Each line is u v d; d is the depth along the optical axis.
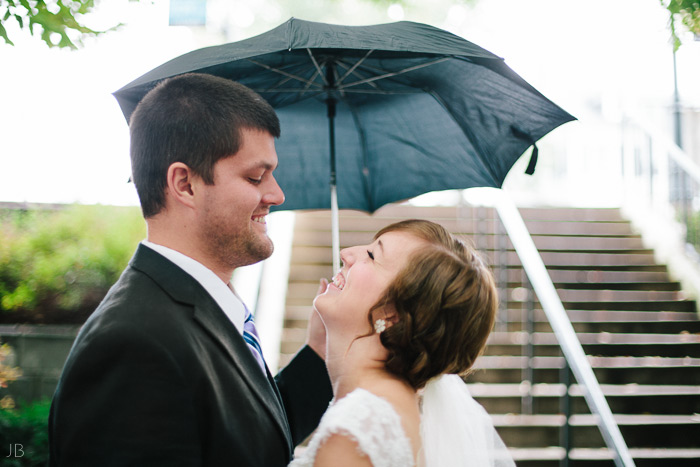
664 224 5.85
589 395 2.98
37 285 5.43
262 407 1.33
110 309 1.22
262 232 1.42
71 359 1.18
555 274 5.59
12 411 4.18
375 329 1.48
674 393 4.22
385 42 1.52
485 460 1.70
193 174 1.31
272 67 1.95
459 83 1.97
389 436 1.29
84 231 5.73
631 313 5.06
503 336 4.77
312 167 2.33
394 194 2.32
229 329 1.34
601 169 8.99
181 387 1.17
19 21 2.32
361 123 2.29
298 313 4.78
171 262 1.32
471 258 1.55
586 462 3.77
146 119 1.33
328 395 1.86
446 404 1.63
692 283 5.24
